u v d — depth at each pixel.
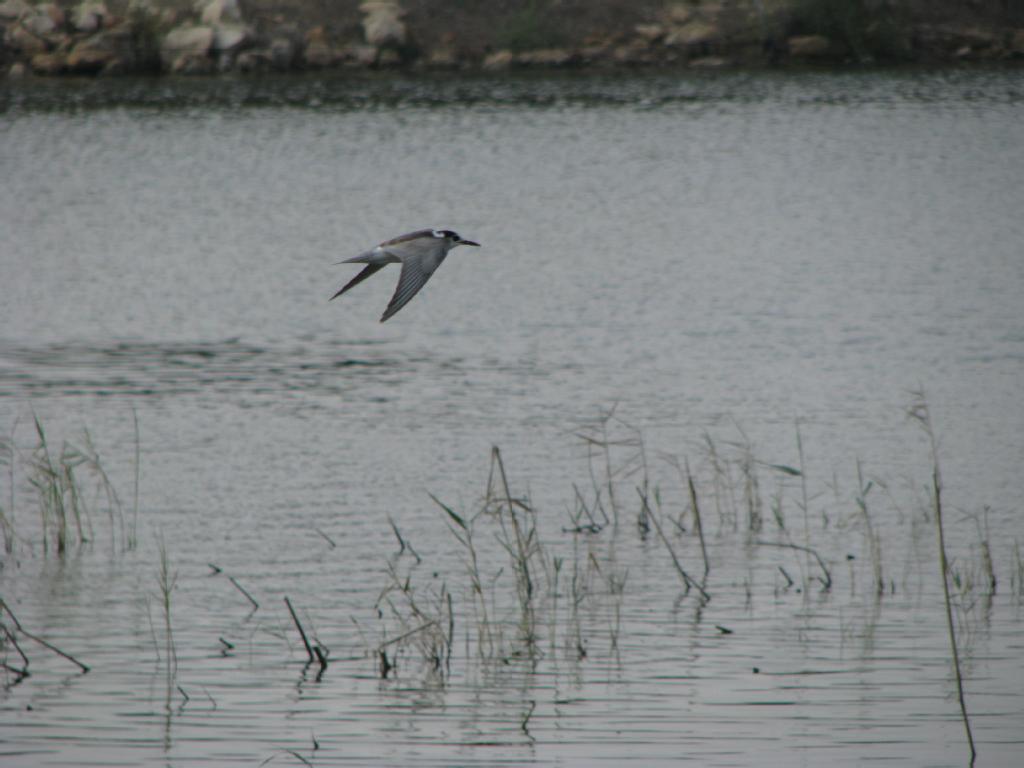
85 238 44.75
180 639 16.22
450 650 15.86
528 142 61.81
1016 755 13.27
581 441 24.33
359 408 26.62
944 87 74.31
